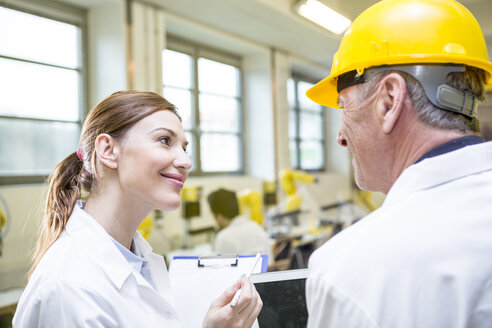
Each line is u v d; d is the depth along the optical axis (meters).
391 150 0.53
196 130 4.71
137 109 0.73
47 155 3.35
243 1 3.67
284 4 3.96
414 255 0.41
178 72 4.58
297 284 0.75
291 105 5.70
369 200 3.97
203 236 4.01
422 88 0.49
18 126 3.16
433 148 0.49
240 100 5.39
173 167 0.73
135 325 0.66
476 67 0.53
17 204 2.78
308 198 4.25
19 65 3.16
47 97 3.34
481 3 3.12
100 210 0.74
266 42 5.05
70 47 3.49
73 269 0.64
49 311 0.61
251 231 2.42
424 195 0.45
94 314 0.60
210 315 0.65
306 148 5.75
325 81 0.68
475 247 0.40
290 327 0.73
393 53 0.52
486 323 0.39
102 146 0.72
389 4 0.56
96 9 3.54
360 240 0.44
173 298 0.81
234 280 0.83
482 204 0.43
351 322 0.41
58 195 0.76
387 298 0.40
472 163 0.46
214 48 5.00
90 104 3.58
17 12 3.13
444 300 0.39
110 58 3.49
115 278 0.67
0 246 2.62
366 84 0.54
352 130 0.57
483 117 3.03
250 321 0.65
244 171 5.43
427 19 0.52
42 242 0.76
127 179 0.71
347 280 0.42
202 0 3.66
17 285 2.42
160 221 3.60
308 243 3.35
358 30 0.57
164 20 3.84
